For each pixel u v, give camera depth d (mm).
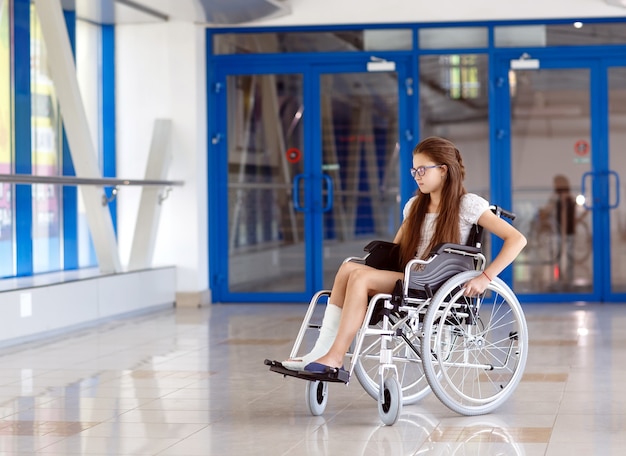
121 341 6891
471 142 9344
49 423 4176
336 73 9477
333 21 9289
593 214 9305
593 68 9234
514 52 9227
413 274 4152
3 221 7934
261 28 9438
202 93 9438
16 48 8109
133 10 8875
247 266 9617
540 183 9336
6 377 5418
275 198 9586
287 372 4109
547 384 5004
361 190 9508
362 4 9227
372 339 6367
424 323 4129
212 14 8891
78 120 7711
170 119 9336
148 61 9438
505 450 3602
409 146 9422
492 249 9336
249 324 7883
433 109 9375
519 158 9344
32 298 6859
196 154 9297
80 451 3650
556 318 8047
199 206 9359
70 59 7648
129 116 9484
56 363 5910
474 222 4371
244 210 9617
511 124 9344
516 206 9367
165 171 9141
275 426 4074
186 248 9312
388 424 4062
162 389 4996
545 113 9297
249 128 9570
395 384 4051
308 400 4266
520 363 4395
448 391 4781
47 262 8609
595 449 3602
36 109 8523
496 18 9164
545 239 9344
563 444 3688
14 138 8078
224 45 9516
